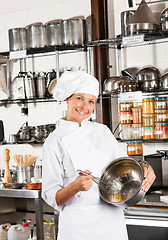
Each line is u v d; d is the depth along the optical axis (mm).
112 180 2055
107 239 2059
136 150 3232
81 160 2088
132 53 3615
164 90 3127
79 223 2059
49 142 2105
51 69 4023
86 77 2096
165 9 3102
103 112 3600
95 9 3602
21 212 4086
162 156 3273
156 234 2703
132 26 3141
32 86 3791
